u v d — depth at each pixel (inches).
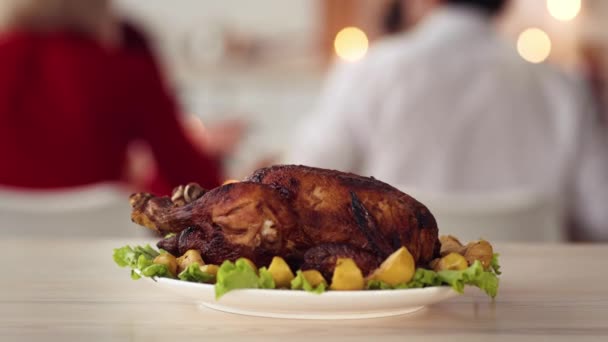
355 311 33.4
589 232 115.2
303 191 34.3
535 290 42.6
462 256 35.6
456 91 111.7
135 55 109.7
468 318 34.6
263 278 32.9
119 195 86.5
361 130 114.5
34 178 104.5
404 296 33.0
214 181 115.3
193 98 217.9
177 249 36.6
